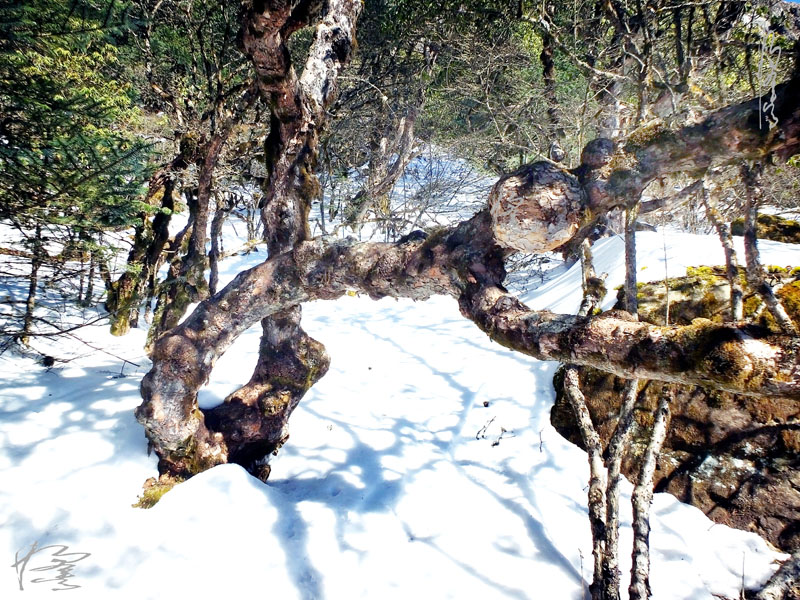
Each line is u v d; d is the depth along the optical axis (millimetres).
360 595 2525
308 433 4016
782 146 1538
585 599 2547
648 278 4340
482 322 1992
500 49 8375
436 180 9664
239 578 2496
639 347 1461
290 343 3525
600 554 2428
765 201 3811
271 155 3305
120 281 6113
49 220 3654
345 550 2783
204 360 3025
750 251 2125
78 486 2854
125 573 2408
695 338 1344
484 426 4160
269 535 2773
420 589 2568
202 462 3197
